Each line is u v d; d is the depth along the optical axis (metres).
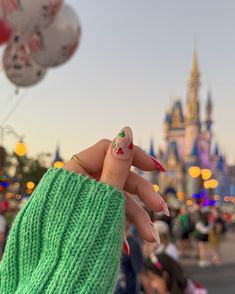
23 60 6.05
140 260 4.72
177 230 15.46
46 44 5.48
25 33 5.09
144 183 0.82
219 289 10.78
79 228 0.75
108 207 0.76
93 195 0.77
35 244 0.77
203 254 14.52
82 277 0.73
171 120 70.81
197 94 68.75
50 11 4.70
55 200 0.77
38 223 0.77
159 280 3.19
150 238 0.80
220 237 21.59
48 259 0.75
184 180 61.31
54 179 0.79
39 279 0.73
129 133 0.78
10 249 0.78
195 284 3.27
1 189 6.82
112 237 0.76
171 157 66.06
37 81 6.35
